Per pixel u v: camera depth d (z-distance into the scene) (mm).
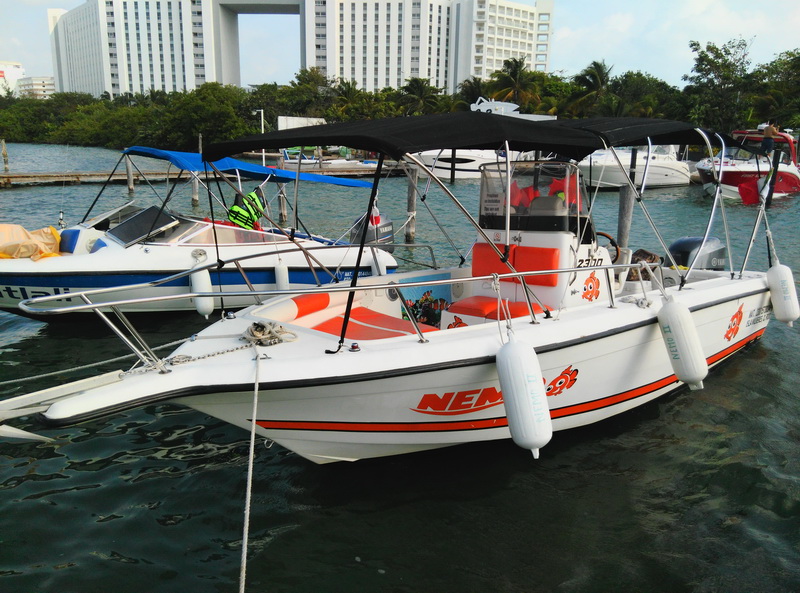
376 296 4891
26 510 3611
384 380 3387
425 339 3617
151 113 56312
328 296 4512
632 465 4082
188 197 19734
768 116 31547
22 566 3141
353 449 3730
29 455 4254
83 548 3289
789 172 20234
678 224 15047
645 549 3279
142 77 118438
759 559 3197
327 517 3539
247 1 117312
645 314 4340
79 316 7090
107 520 3529
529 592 2977
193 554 3250
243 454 4273
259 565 3160
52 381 5469
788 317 5773
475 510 3600
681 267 6598
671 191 23859
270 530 3432
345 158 37906
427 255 11508
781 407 4926
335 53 104250
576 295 4457
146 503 3699
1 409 2871
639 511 3604
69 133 62500
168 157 7680
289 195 21766
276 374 3215
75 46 131375
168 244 7227
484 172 4543
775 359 5930
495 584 3027
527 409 3273
